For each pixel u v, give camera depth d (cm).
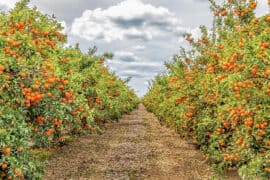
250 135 1102
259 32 1220
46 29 1290
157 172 1645
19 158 938
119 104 3519
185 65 2342
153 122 4244
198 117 1898
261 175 1051
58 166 1678
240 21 1491
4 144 866
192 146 2319
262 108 1068
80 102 1326
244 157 1209
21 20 1241
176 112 2298
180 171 1661
